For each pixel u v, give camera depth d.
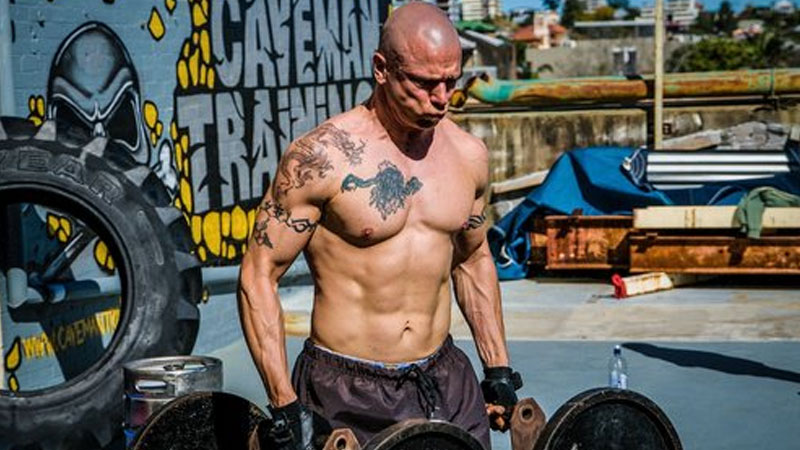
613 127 16.09
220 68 11.22
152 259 7.79
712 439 8.00
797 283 13.92
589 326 11.77
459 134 5.12
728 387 9.33
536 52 76.06
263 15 12.02
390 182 4.78
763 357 10.30
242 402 5.11
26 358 8.47
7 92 8.06
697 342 10.93
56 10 8.89
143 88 9.99
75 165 7.72
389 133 4.82
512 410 5.12
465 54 22.88
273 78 12.20
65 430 7.41
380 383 4.88
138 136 9.89
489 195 15.91
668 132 16.06
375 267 4.81
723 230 13.93
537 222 14.72
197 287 8.02
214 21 11.11
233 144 11.42
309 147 4.69
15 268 8.00
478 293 5.39
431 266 4.91
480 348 5.40
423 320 4.95
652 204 14.57
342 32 13.72
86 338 9.23
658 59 15.91
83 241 9.12
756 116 15.97
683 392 9.19
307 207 4.71
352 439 4.37
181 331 7.82
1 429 7.26
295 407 4.62
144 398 6.41
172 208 8.05
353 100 13.95
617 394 4.82
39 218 8.60
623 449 4.90
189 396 4.95
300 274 13.09
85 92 9.23
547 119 16.11
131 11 9.83
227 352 10.74
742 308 12.55
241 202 11.57
